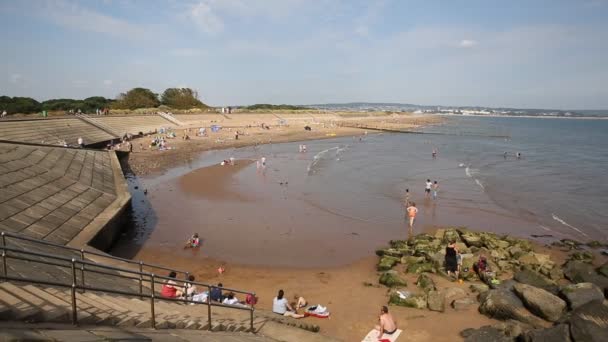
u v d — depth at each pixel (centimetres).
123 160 4162
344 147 6994
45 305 625
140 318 738
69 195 1988
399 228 2494
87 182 2312
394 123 14975
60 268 1026
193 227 2367
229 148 6325
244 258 1941
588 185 3944
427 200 3219
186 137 6862
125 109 9694
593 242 2294
